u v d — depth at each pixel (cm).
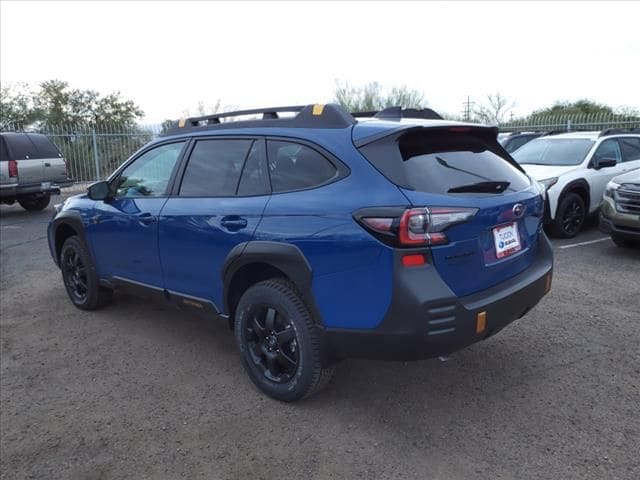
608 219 722
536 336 453
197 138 420
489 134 378
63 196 1719
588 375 385
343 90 2830
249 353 375
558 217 826
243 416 349
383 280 291
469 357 418
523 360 411
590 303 529
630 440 308
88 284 535
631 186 697
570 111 2386
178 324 515
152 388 392
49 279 691
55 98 3191
